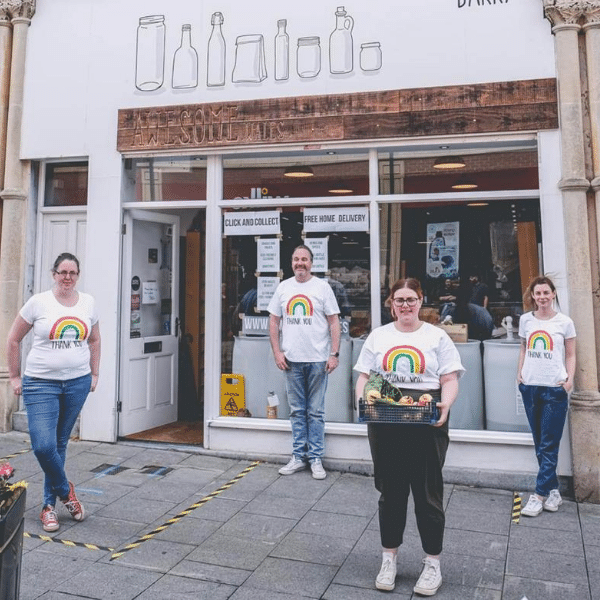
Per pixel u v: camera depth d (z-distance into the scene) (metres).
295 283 5.34
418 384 3.19
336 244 5.73
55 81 6.38
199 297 7.38
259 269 5.92
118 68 6.19
